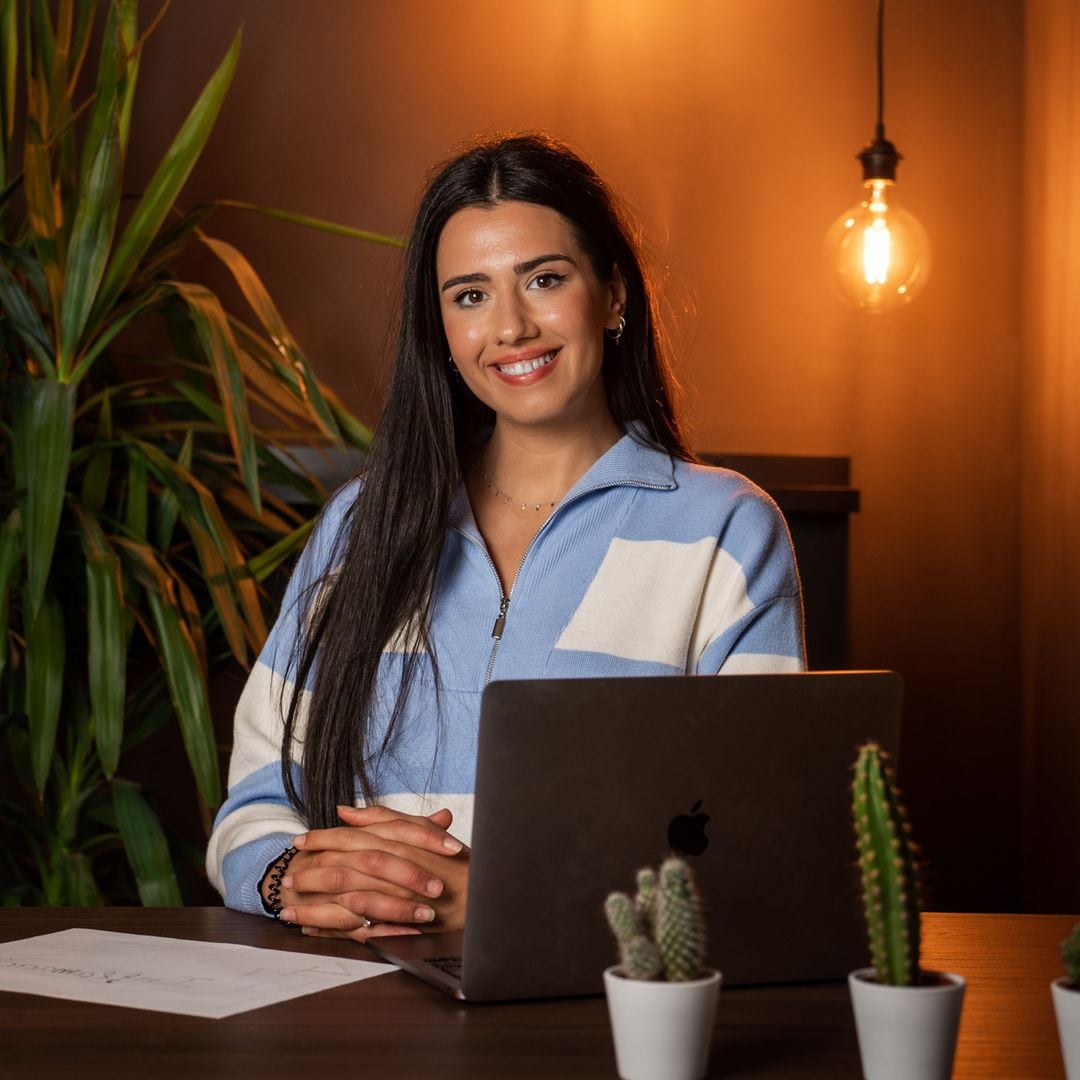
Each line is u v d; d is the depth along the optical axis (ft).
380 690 5.55
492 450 5.89
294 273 10.94
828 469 11.23
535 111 11.15
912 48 11.31
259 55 10.94
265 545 9.86
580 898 3.67
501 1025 3.50
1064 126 10.11
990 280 11.39
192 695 7.94
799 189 11.28
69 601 8.62
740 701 3.68
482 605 5.59
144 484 8.46
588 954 3.70
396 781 5.49
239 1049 3.30
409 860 4.58
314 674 5.66
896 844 2.92
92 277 8.22
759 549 5.55
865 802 2.95
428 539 5.58
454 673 5.51
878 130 9.94
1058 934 4.50
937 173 11.35
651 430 5.91
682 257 11.25
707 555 5.52
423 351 5.71
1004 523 11.41
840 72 11.28
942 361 11.38
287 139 10.96
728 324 11.28
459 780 5.44
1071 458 9.89
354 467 10.45
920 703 11.39
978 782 11.41
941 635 11.40
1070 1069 2.92
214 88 8.59
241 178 10.94
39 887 9.71
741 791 3.73
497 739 3.55
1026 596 11.21
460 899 4.54
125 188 10.79
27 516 7.68
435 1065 3.20
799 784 3.77
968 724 11.41
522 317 5.44
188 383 9.66
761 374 11.31
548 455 5.77
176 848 8.79
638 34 11.21
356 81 11.01
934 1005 2.88
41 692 7.67
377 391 10.75
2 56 9.09
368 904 4.40
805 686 3.73
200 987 3.81
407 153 11.03
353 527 5.70
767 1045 3.36
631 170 11.23
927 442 11.39
